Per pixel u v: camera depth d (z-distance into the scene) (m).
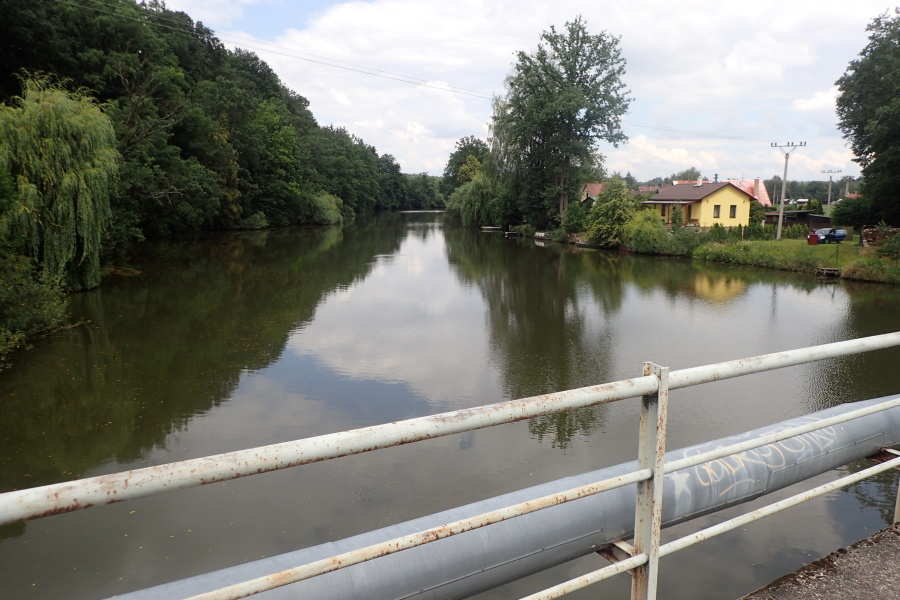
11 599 4.45
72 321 14.45
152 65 34.03
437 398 9.24
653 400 1.35
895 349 12.21
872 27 30.02
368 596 1.33
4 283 12.02
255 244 36.19
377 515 5.59
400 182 108.88
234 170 44.88
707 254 31.00
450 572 1.43
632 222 36.12
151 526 5.39
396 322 15.05
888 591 1.74
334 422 8.22
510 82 49.16
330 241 40.22
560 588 1.31
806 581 1.80
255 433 7.82
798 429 1.72
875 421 2.25
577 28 44.28
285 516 5.57
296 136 63.41
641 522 1.43
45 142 15.02
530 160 49.25
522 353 12.05
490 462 6.70
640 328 14.54
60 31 30.80
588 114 44.81
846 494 5.71
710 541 4.94
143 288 19.23
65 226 15.23
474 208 58.44
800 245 31.69
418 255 32.66
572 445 7.19
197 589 1.23
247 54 74.44
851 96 30.50
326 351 12.06
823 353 1.65
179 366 10.88
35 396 9.20
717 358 11.69
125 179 26.06
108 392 9.41
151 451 7.30
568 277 24.27
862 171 31.83
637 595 1.47
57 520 5.46
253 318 15.22
